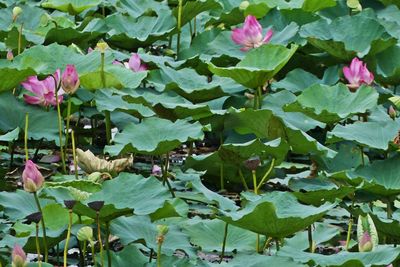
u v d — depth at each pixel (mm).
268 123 9906
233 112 10391
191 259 7477
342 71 12719
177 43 14508
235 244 8133
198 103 11445
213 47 13445
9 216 7598
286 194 7547
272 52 11094
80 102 11164
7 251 7605
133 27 14172
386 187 8852
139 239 7418
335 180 9164
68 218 7734
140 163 10867
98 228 7223
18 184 9953
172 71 11797
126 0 15664
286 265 6898
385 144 9422
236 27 13695
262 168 9852
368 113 11141
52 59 11500
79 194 7086
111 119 11234
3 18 14820
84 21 14586
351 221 8164
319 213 7094
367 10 14680
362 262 6773
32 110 10438
